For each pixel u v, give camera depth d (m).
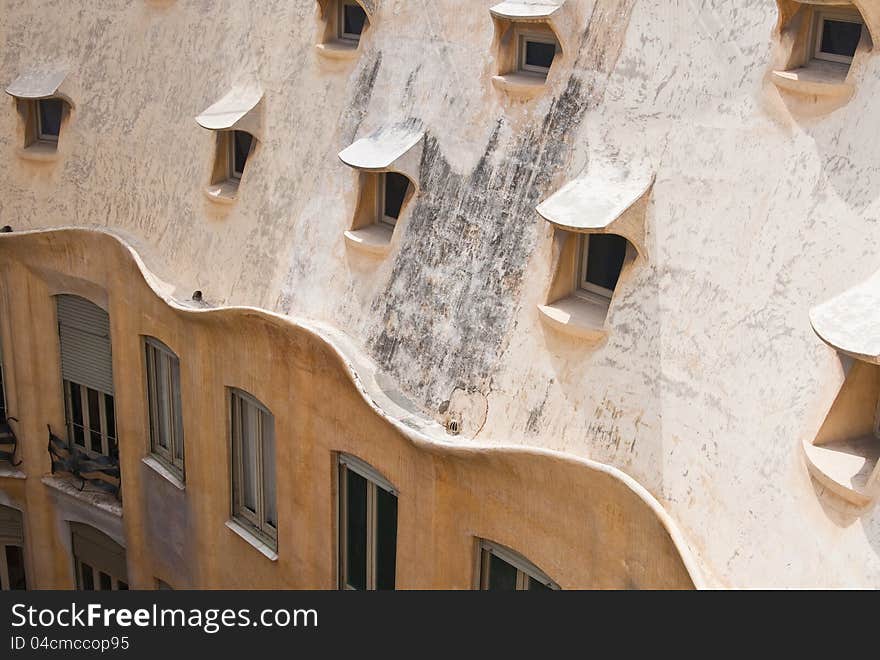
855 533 10.38
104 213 21.83
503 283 14.79
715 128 12.62
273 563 18.78
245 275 18.94
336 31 18.58
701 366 12.24
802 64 12.10
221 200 19.55
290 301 18.00
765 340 11.66
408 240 16.31
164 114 21.08
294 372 17.20
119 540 23.03
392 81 17.16
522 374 14.28
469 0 16.20
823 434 11.00
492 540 14.43
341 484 17.19
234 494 19.69
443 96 16.25
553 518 13.39
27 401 23.72
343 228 17.48
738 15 12.66
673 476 12.22
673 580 11.71
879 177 10.93
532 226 14.55
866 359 9.94
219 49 20.30
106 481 23.14
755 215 12.05
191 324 18.98
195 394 19.42
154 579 22.33
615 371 13.18
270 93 19.16
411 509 15.52
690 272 12.58
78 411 23.48
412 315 15.95
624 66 13.84
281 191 18.69
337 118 17.98
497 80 15.29
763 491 11.32
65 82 22.48
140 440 21.55
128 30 21.98
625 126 13.63
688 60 13.12
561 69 14.60
